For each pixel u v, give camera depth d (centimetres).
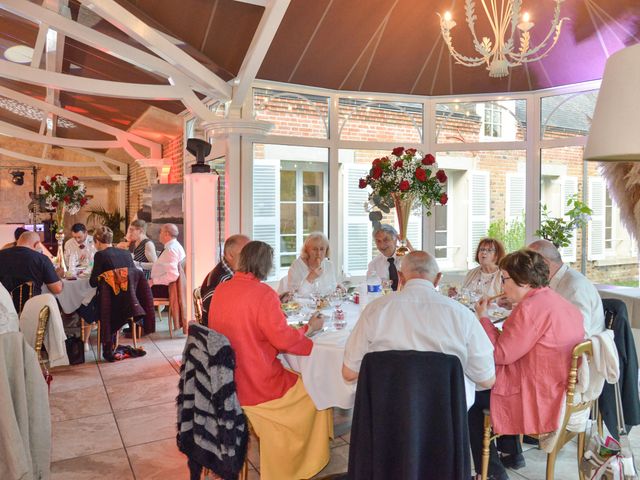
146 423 318
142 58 441
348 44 461
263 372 226
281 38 438
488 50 302
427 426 172
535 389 208
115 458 273
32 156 1077
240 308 225
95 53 510
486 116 543
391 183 319
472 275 354
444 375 171
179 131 690
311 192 526
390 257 367
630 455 212
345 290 336
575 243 505
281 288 370
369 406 177
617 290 450
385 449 172
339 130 531
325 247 361
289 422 228
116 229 1059
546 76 491
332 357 230
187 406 216
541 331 206
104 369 426
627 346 247
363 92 530
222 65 465
